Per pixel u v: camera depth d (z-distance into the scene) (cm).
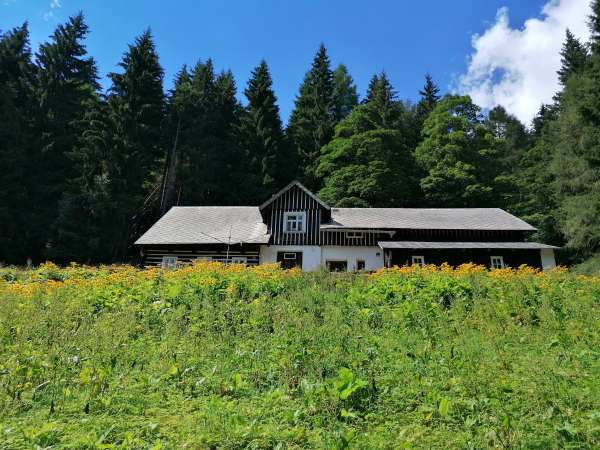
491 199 4184
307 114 5397
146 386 579
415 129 5559
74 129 4091
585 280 1202
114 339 738
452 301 994
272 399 529
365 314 905
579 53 4753
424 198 4322
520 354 682
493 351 689
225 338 780
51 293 1045
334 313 901
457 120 4550
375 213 3058
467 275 1214
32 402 521
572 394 496
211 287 1082
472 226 2792
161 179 4534
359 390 523
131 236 3788
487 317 888
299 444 427
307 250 2844
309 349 660
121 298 1048
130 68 4066
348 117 4772
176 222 2944
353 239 2866
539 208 4166
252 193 4297
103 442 427
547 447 394
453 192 4222
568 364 623
